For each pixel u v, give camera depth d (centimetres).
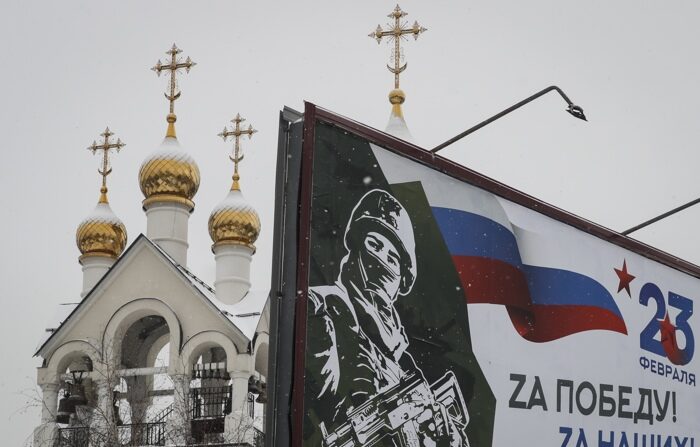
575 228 2577
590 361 2534
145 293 8262
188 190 9388
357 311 2084
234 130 10019
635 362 2650
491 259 2359
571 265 2542
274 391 1981
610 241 2659
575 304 2528
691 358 2808
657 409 2677
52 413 8144
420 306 2195
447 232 2278
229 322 8075
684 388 2761
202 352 8344
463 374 2242
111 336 8175
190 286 8194
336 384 2028
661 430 2675
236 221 9450
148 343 8788
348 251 2100
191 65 9856
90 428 7725
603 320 2586
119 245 9888
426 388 2172
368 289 2112
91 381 8231
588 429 2495
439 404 2189
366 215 2144
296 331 1991
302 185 2050
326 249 2069
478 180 2369
